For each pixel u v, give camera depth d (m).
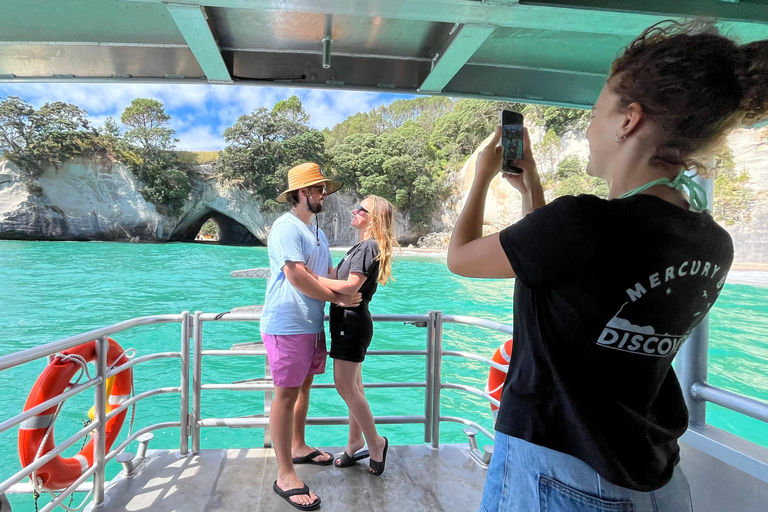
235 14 1.87
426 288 17.56
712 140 0.66
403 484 2.44
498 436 0.79
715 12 1.40
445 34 2.06
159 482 2.39
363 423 2.47
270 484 2.39
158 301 14.23
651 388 0.71
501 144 0.91
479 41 1.73
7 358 1.56
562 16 1.45
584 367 0.69
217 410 5.66
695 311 0.70
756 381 8.15
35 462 1.81
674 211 0.66
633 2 1.40
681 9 1.41
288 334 2.21
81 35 2.03
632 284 0.64
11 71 2.20
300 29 2.02
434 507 2.23
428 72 2.31
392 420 2.88
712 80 0.62
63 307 13.21
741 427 6.17
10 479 1.67
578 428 0.67
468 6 1.39
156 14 1.85
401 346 8.89
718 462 1.30
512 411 0.76
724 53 0.64
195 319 2.63
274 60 2.28
